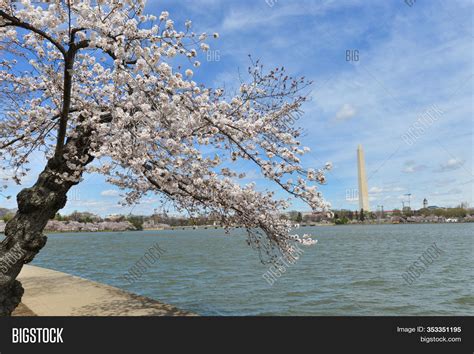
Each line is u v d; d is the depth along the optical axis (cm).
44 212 668
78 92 782
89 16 508
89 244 6838
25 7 538
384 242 5362
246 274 2081
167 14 567
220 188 678
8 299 659
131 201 841
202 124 597
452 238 6122
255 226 756
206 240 8031
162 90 541
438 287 1664
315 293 1513
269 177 617
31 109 811
